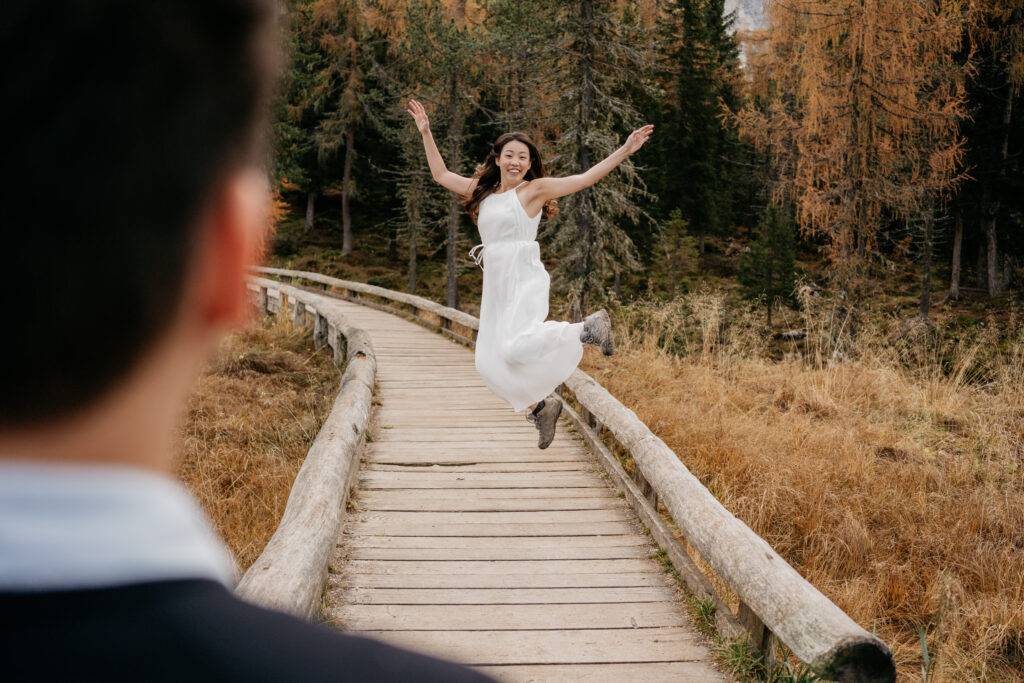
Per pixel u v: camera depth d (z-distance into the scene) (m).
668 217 36.72
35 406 0.25
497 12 24.25
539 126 18.22
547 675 3.18
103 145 0.25
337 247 40.50
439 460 6.11
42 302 0.25
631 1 18.39
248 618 0.29
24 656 0.23
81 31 0.24
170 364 0.29
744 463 6.71
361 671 0.28
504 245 4.13
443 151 27.00
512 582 4.04
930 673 4.41
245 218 0.30
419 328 15.04
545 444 4.68
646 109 34.34
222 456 6.61
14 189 0.24
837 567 5.64
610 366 9.98
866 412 9.09
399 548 4.44
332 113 37.44
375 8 36.72
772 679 3.14
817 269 34.22
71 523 0.25
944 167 16.27
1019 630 4.76
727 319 14.25
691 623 3.62
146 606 0.26
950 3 15.05
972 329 16.88
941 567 5.66
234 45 0.29
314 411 8.73
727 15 45.44
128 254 0.26
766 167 41.31
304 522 3.30
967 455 7.88
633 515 5.00
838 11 14.65
